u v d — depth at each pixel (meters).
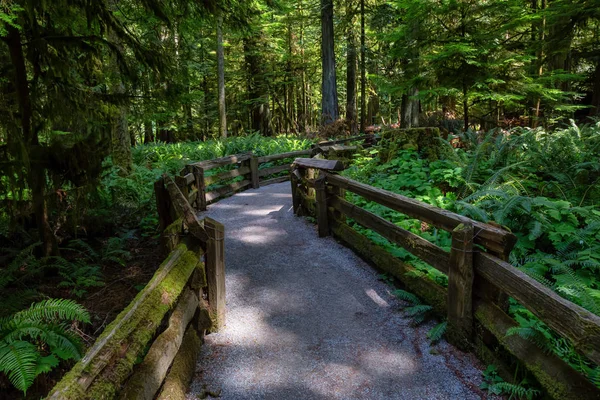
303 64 26.72
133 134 22.06
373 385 2.56
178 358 2.59
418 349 2.95
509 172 5.63
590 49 14.48
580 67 18.11
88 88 4.73
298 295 3.87
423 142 7.09
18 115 4.24
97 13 4.17
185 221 3.18
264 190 9.48
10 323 2.63
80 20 4.69
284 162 12.20
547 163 5.92
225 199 8.46
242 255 4.99
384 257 4.11
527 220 4.44
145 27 6.02
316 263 4.66
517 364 2.50
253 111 26.03
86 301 3.94
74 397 1.44
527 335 2.32
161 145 15.60
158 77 4.93
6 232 4.55
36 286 4.03
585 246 3.90
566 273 3.20
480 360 2.78
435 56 8.81
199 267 3.05
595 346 1.80
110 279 4.47
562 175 5.40
